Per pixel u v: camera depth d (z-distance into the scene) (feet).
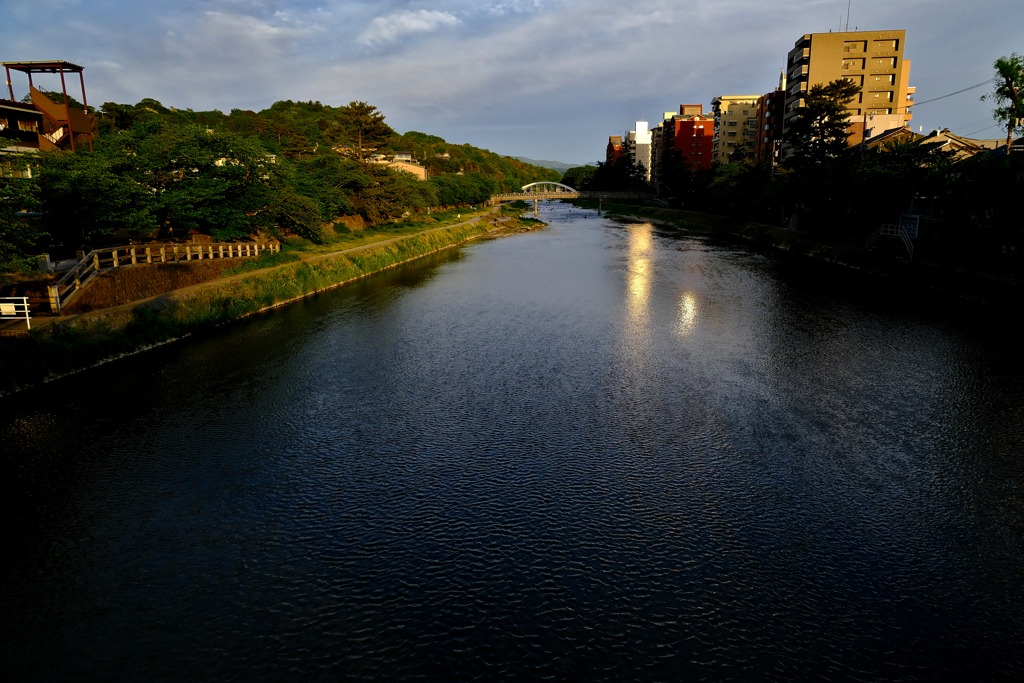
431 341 87.92
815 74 261.44
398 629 34.35
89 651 32.78
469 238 239.91
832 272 143.74
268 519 44.32
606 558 40.14
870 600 36.52
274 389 68.80
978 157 124.47
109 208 90.33
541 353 81.71
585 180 558.97
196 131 124.26
